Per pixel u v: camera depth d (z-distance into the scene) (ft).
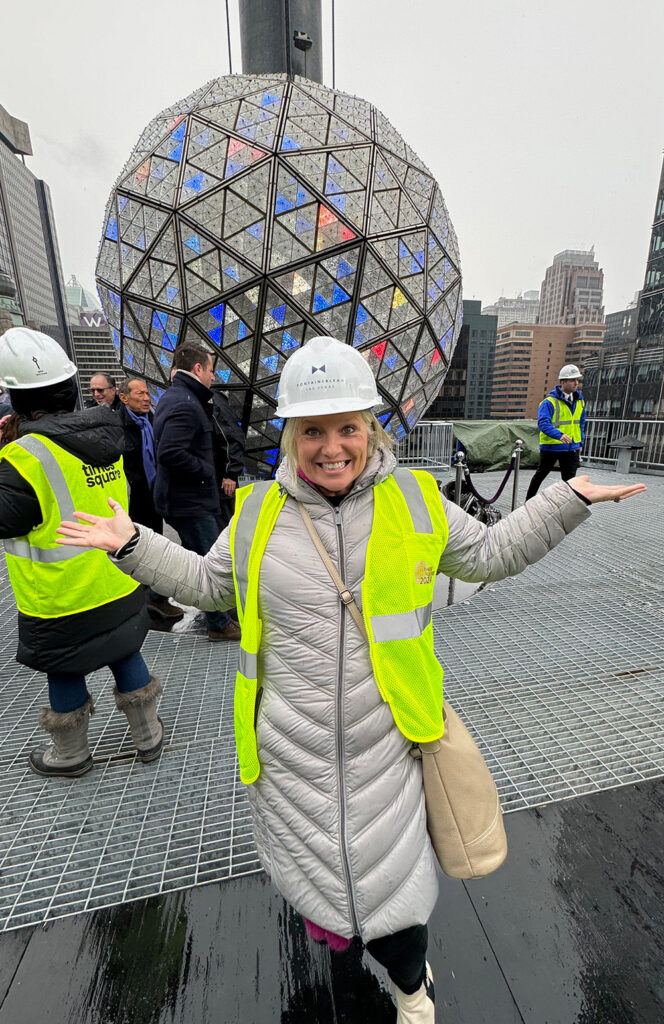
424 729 3.72
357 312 9.93
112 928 5.62
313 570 3.67
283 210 9.23
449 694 9.54
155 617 13.07
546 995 4.90
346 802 3.81
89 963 5.29
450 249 11.44
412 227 10.08
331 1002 4.90
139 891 6.03
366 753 3.80
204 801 7.32
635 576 14.87
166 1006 4.91
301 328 9.90
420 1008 4.27
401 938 4.02
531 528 3.87
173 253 9.72
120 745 8.50
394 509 3.68
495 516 17.70
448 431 32.73
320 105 10.00
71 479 6.08
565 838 6.57
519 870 6.15
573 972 5.08
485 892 5.90
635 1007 4.80
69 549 6.22
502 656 10.77
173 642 11.94
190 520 10.94
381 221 9.65
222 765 8.01
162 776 7.80
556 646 11.14
